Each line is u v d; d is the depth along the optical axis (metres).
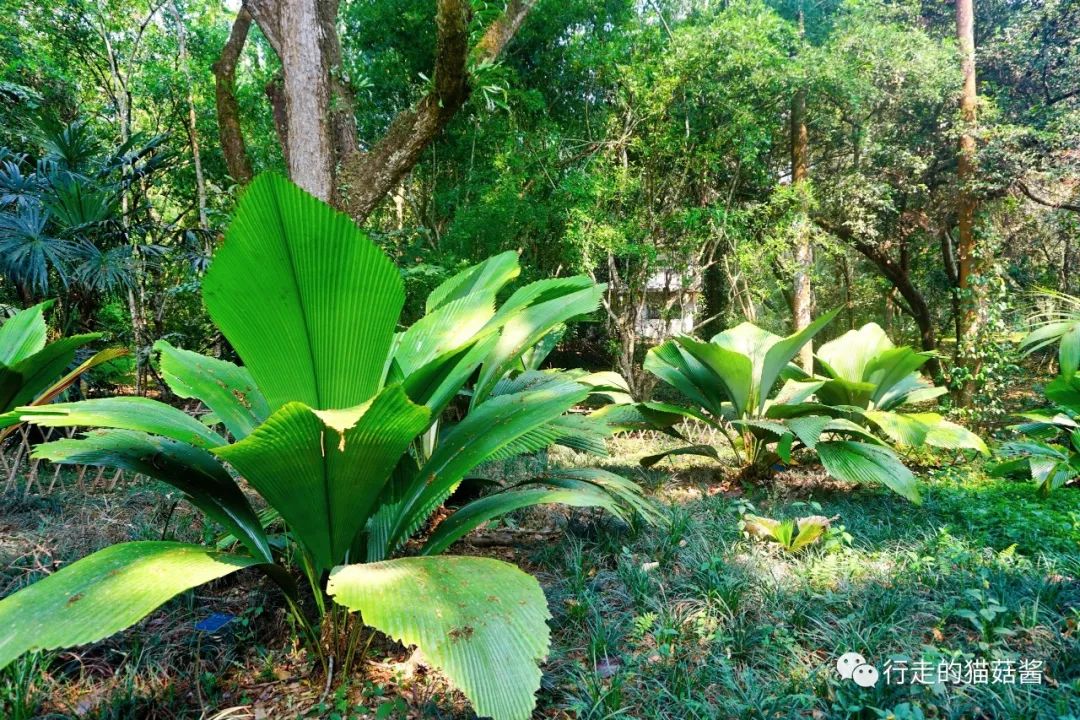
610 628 2.24
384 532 2.06
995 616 2.18
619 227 7.52
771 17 7.27
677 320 9.78
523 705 1.24
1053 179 7.59
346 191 5.04
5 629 1.26
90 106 9.09
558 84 8.26
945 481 4.52
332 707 1.78
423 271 6.08
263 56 10.00
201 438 1.79
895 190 9.03
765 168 8.82
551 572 2.82
